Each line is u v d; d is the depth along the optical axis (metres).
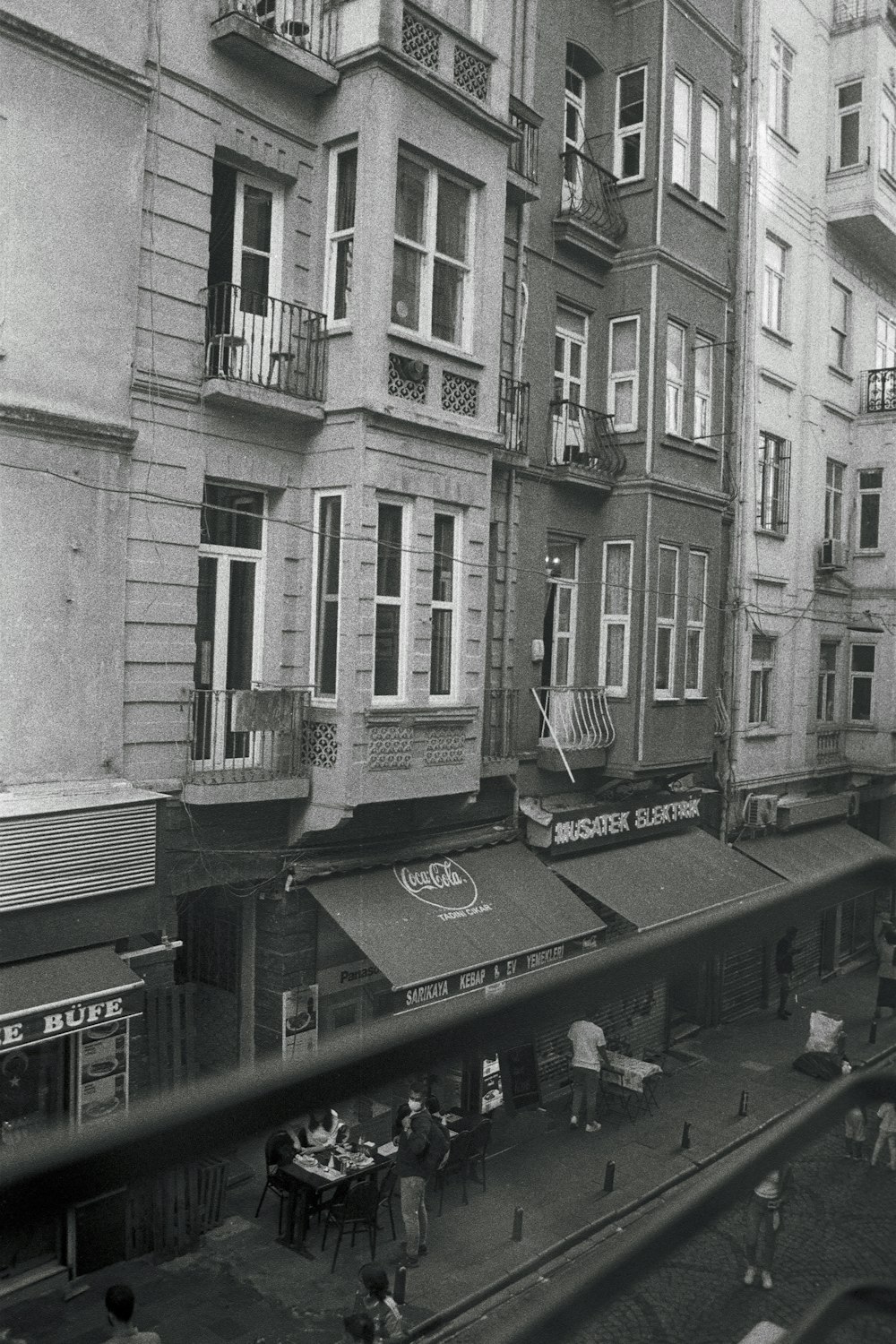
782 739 22.38
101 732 10.81
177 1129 0.70
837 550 23.28
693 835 19.11
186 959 13.68
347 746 12.36
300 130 12.48
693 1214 1.03
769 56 20.73
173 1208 9.85
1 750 10.12
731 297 19.83
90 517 10.62
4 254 9.89
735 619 20.39
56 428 10.28
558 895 15.11
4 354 9.91
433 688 13.94
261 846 12.52
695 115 18.31
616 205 17.38
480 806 15.35
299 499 12.77
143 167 10.84
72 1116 10.30
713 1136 11.71
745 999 18.48
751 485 20.55
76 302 10.41
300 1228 10.36
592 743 16.86
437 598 13.94
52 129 10.10
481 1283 9.74
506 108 13.89
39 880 9.88
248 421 12.11
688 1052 15.59
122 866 10.54
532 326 15.95
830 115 23.09
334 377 12.55
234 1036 13.13
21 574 10.16
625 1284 0.96
